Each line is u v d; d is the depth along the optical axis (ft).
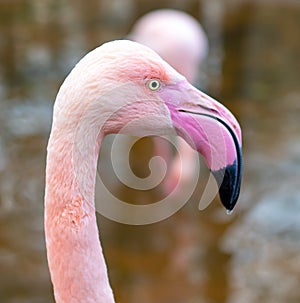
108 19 54.08
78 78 9.37
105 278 9.84
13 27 50.90
